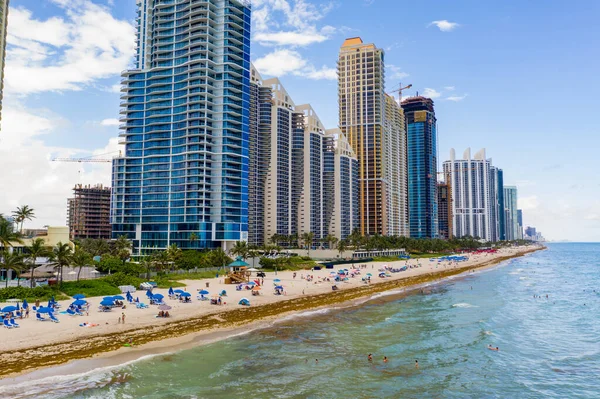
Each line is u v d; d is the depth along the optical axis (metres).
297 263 173.50
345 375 50.81
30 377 45.75
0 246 104.12
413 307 95.44
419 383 49.44
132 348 56.19
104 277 98.06
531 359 59.53
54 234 129.12
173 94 185.25
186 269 127.44
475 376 52.41
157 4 195.38
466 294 118.06
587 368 56.16
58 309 72.00
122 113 191.62
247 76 189.62
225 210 174.12
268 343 61.94
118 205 186.50
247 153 185.38
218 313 78.12
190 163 176.50
